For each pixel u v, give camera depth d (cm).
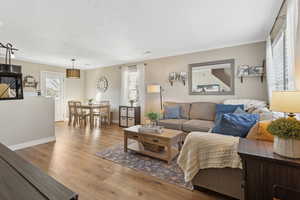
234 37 323
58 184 55
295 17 160
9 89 298
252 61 350
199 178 175
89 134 417
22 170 64
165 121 356
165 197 166
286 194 90
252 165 113
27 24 258
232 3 203
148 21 250
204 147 160
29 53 436
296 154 103
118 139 371
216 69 392
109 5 204
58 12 221
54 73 605
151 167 231
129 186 185
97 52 427
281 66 254
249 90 355
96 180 197
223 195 166
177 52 431
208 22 255
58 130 463
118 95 591
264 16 237
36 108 327
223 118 189
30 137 318
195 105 393
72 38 323
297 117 177
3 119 284
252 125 173
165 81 473
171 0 195
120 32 293
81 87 695
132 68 536
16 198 48
